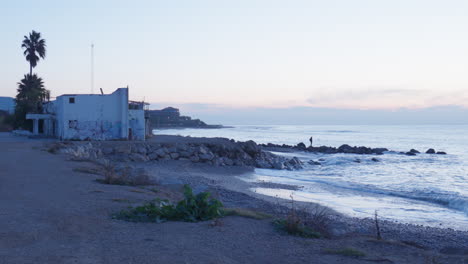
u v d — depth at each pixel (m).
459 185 26.17
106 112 45.75
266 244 7.58
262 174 30.66
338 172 34.06
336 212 16.02
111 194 12.81
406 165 41.50
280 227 8.93
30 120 67.88
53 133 54.25
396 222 14.62
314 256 6.91
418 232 12.37
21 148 33.25
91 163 24.69
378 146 83.06
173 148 35.69
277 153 55.41
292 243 7.75
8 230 7.77
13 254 6.32
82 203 10.93
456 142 95.62
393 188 24.02
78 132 45.25
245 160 36.50
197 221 9.35
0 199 11.16
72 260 6.09
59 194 12.37
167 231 8.23
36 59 73.12
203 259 6.37
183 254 6.61
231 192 19.08
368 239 8.80
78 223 8.58
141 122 48.69
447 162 45.72
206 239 7.70
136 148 34.84
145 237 7.69
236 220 9.68
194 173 28.41
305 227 8.98
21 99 70.38
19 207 10.04
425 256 7.39
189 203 9.81
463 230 13.77
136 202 11.57
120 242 7.27
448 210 17.73
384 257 7.13
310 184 25.31
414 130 196.75
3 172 17.53
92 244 7.09
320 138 114.81
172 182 21.50
